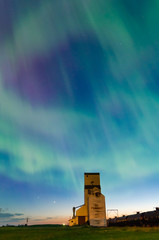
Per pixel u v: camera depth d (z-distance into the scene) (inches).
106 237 654.5
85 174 2491.4
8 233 868.6
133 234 763.4
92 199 1838.1
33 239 607.8
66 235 743.7
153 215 1427.2
